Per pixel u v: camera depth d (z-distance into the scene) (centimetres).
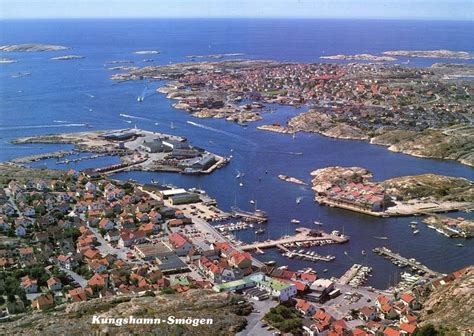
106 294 19800
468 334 15862
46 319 17112
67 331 15875
